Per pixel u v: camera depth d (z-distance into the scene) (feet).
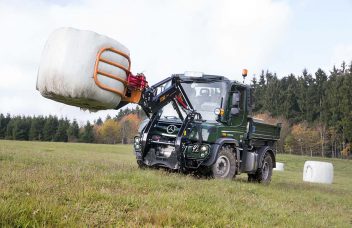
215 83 36.70
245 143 39.40
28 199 15.66
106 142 326.85
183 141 33.55
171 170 34.37
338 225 22.07
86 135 335.67
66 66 23.50
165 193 21.54
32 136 348.38
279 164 125.49
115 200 18.01
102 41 24.93
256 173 42.57
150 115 34.63
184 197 20.65
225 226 16.63
